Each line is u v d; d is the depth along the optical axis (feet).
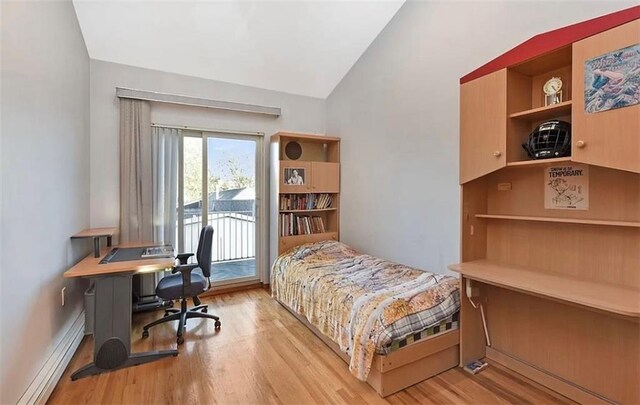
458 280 8.12
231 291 13.26
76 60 9.03
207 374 7.16
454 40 9.02
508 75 6.69
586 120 5.44
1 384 4.78
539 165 6.72
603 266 6.08
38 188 6.31
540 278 6.31
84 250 9.88
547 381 6.82
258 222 13.89
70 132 8.47
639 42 4.85
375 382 6.60
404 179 10.76
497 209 7.84
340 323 7.57
